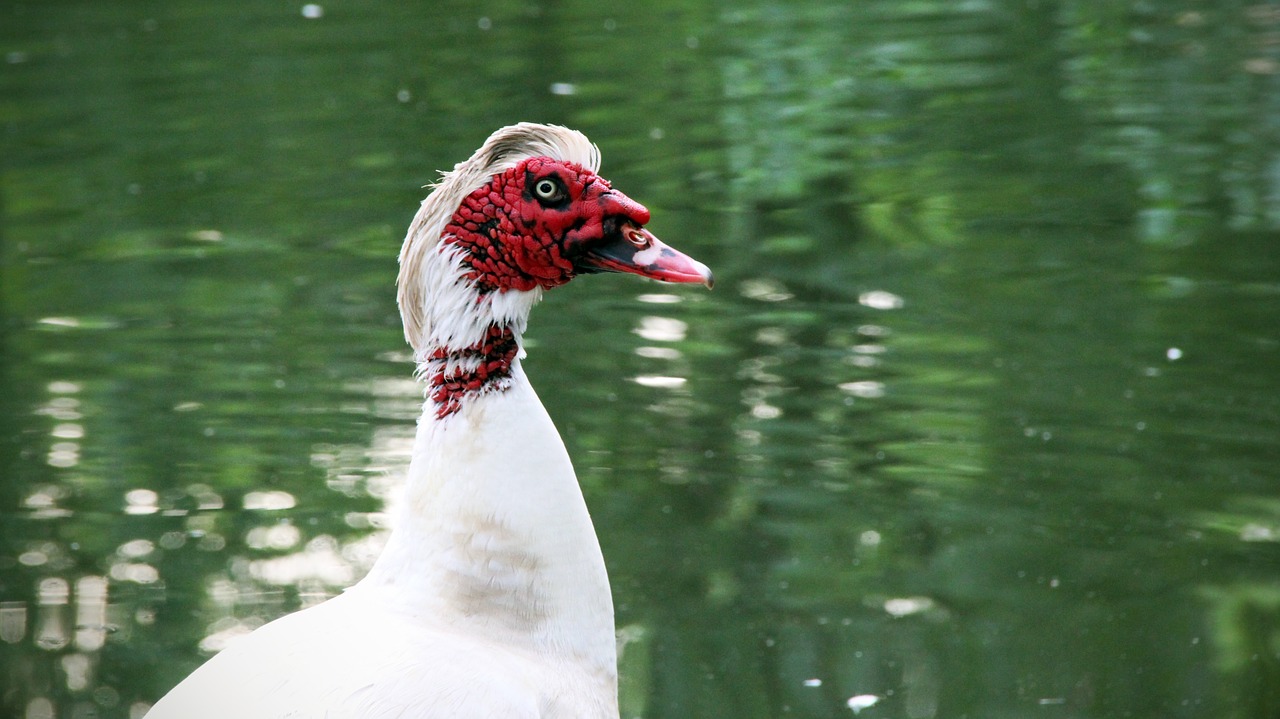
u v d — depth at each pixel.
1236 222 14.73
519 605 5.05
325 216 15.31
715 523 9.78
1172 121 17.95
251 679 4.77
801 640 8.70
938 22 23.44
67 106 19.70
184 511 9.96
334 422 11.09
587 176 4.98
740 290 13.26
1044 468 10.35
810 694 8.15
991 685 8.22
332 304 13.22
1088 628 8.73
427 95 19.67
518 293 5.02
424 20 24.34
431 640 4.85
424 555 5.07
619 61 21.34
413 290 5.04
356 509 9.98
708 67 20.91
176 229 15.12
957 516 9.84
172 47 22.92
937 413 11.03
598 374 11.66
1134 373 11.60
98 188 16.44
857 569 9.35
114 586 9.13
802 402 11.23
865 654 8.58
